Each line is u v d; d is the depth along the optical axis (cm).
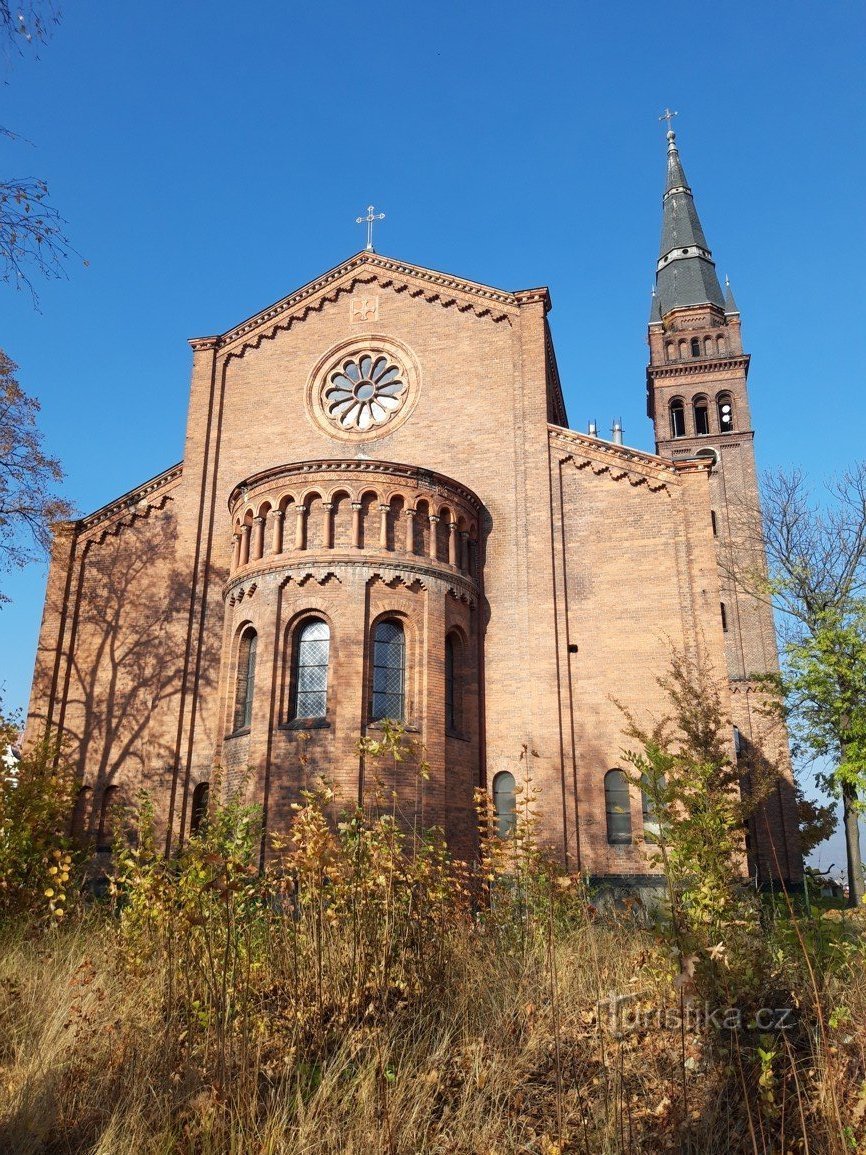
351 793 2456
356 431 3341
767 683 3262
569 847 2675
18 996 1112
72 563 3400
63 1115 856
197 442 3438
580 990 1207
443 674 2717
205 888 1017
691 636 2781
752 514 4934
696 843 1398
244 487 2980
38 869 1844
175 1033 988
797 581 3244
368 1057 936
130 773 3078
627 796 2712
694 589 2831
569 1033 1095
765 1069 806
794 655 2995
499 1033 1062
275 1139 786
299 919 1201
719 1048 934
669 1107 873
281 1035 1007
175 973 1092
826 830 2295
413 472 2848
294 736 2564
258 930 1210
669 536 2916
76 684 3250
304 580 2717
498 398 3225
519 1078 980
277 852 2455
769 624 5362
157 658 3198
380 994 1100
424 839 1628
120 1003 1088
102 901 2052
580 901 1405
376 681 2669
